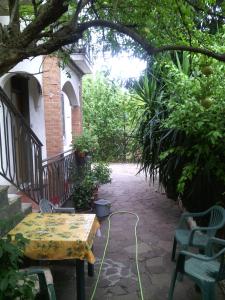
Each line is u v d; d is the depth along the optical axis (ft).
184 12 6.49
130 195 24.16
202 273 8.34
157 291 10.26
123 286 10.59
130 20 7.16
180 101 13.62
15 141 11.91
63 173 19.97
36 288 7.48
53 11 5.01
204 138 12.79
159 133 16.88
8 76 17.42
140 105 18.99
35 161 13.48
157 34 7.23
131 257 12.87
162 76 16.07
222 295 9.81
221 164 12.91
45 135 21.90
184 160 14.97
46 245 8.68
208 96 12.43
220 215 11.01
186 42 7.50
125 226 16.89
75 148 25.71
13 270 5.84
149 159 18.48
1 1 10.78
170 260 12.53
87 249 8.70
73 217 11.16
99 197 23.41
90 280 10.98
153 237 15.17
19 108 20.53
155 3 6.91
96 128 44.42
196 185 14.42
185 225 13.21
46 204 13.03
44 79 21.31
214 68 11.78
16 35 5.30
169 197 21.06
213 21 7.97
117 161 44.93
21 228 9.84
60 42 5.35
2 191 10.01
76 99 30.22
